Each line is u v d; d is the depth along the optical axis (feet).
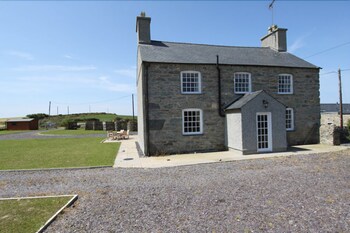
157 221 14.51
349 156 34.24
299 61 54.24
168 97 43.70
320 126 51.75
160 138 43.04
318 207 16.01
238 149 41.39
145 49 48.24
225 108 46.03
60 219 15.11
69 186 22.43
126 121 124.26
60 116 233.96
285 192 19.15
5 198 18.89
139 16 50.90
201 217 14.90
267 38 63.00
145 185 22.25
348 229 12.92
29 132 124.06
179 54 48.16
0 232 13.21
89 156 40.50
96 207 17.03
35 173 28.12
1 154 43.55
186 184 22.22
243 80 48.93
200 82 45.78
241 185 21.34
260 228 13.26
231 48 56.75
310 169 26.81
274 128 42.14
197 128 45.85
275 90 50.26
